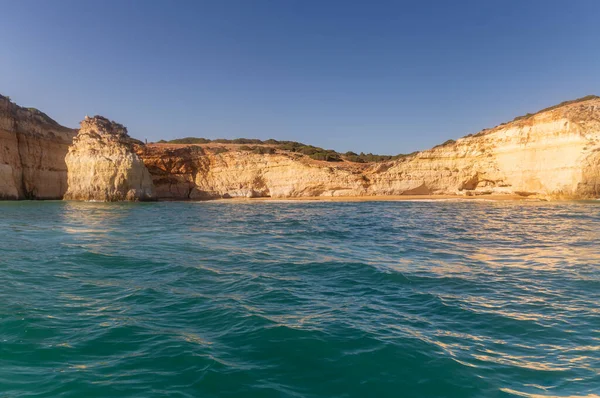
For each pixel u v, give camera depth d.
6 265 11.06
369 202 52.47
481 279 9.79
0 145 53.50
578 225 21.77
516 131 51.19
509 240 16.64
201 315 7.10
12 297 7.95
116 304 7.71
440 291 8.71
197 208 42.28
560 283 9.36
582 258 12.45
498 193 53.41
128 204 49.31
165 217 29.53
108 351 5.57
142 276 10.05
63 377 4.83
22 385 4.62
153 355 5.45
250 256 12.93
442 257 12.82
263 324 6.61
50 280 9.52
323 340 5.98
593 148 42.53
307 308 7.53
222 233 19.44
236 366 5.17
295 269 10.92
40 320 6.67
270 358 5.41
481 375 5.01
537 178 48.03
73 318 6.85
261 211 37.25
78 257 12.45
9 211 33.94
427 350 5.68
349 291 8.72
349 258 12.59
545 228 20.66
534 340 6.07
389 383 4.81
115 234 18.64
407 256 13.01
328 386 4.74
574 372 5.08
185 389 4.61
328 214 33.00
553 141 46.34
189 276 10.08
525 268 11.06
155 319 6.88
